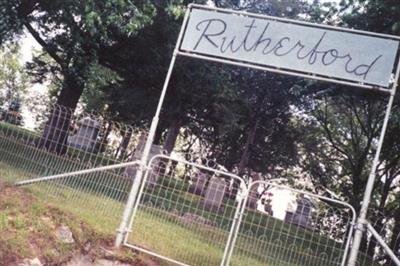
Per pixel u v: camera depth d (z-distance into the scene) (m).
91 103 28.86
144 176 7.05
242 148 26.80
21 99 9.68
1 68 32.16
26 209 6.34
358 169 21.19
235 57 7.05
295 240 7.76
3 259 5.22
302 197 8.12
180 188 8.94
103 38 14.84
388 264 7.62
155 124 7.13
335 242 7.30
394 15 12.52
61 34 14.51
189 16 7.40
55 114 9.32
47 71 18.62
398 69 6.41
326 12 15.26
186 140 31.03
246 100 21.48
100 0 11.33
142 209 8.48
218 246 8.25
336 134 25.84
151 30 15.25
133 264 6.50
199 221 8.77
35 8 13.66
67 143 9.14
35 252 5.61
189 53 7.28
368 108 19.02
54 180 8.41
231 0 19.89
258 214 8.09
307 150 27.69
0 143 9.62
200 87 17.75
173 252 7.24
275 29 6.94
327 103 22.86
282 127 25.36
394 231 9.15
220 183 9.02
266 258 7.75
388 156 19.88
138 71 17.61
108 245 6.64
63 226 6.29
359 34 6.59
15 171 8.80
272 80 21.03
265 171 27.23
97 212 7.90
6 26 12.54
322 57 6.68
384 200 21.08
